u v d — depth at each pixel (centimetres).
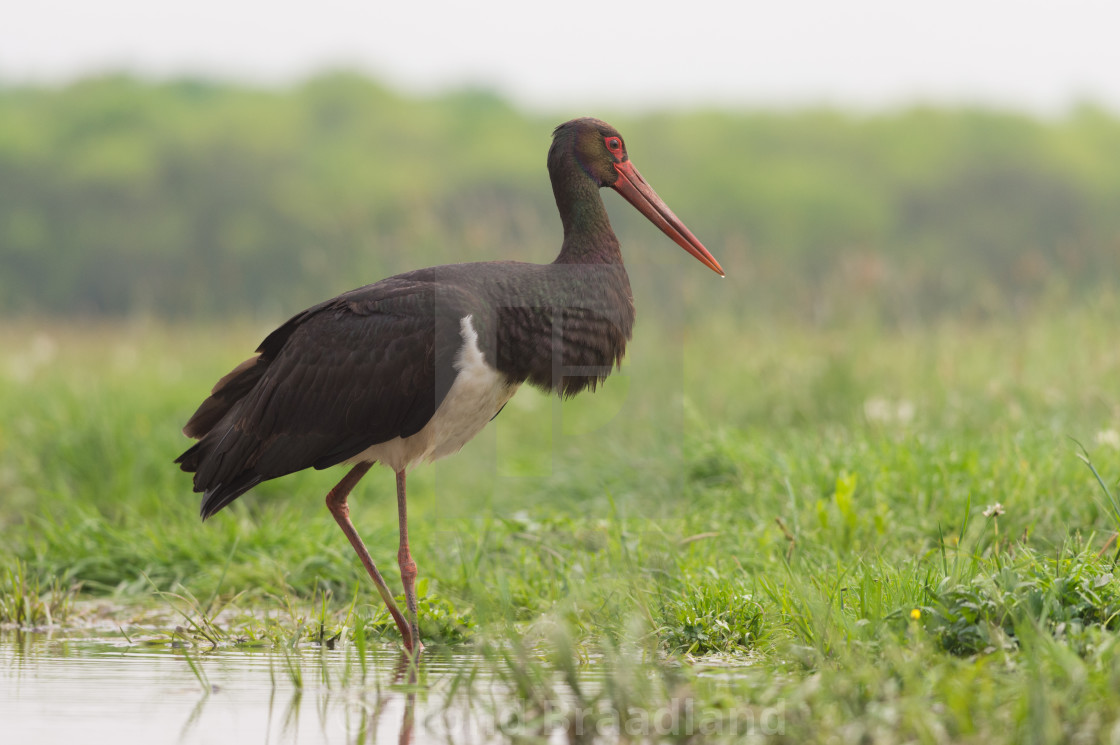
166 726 623
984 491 976
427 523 1106
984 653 653
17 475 1349
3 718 638
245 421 874
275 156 6091
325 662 782
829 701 591
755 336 1591
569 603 817
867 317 1616
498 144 6281
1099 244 1589
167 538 1071
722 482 1119
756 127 6688
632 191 962
